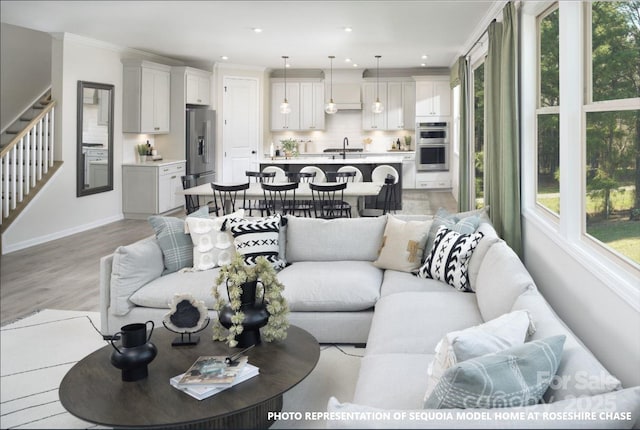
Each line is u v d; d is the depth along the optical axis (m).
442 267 3.66
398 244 4.07
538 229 4.06
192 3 5.96
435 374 1.87
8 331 4.02
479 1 5.83
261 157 11.53
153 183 9.01
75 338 3.88
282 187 5.98
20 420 2.78
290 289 3.66
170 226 4.13
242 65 11.08
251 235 4.13
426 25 7.11
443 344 1.85
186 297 2.90
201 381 2.37
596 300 2.72
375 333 2.90
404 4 5.98
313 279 3.72
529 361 1.62
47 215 7.41
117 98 8.86
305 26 7.18
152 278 3.90
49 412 2.86
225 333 2.94
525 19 4.54
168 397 2.31
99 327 4.10
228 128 11.08
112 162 8.79
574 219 3.27
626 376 2.32
